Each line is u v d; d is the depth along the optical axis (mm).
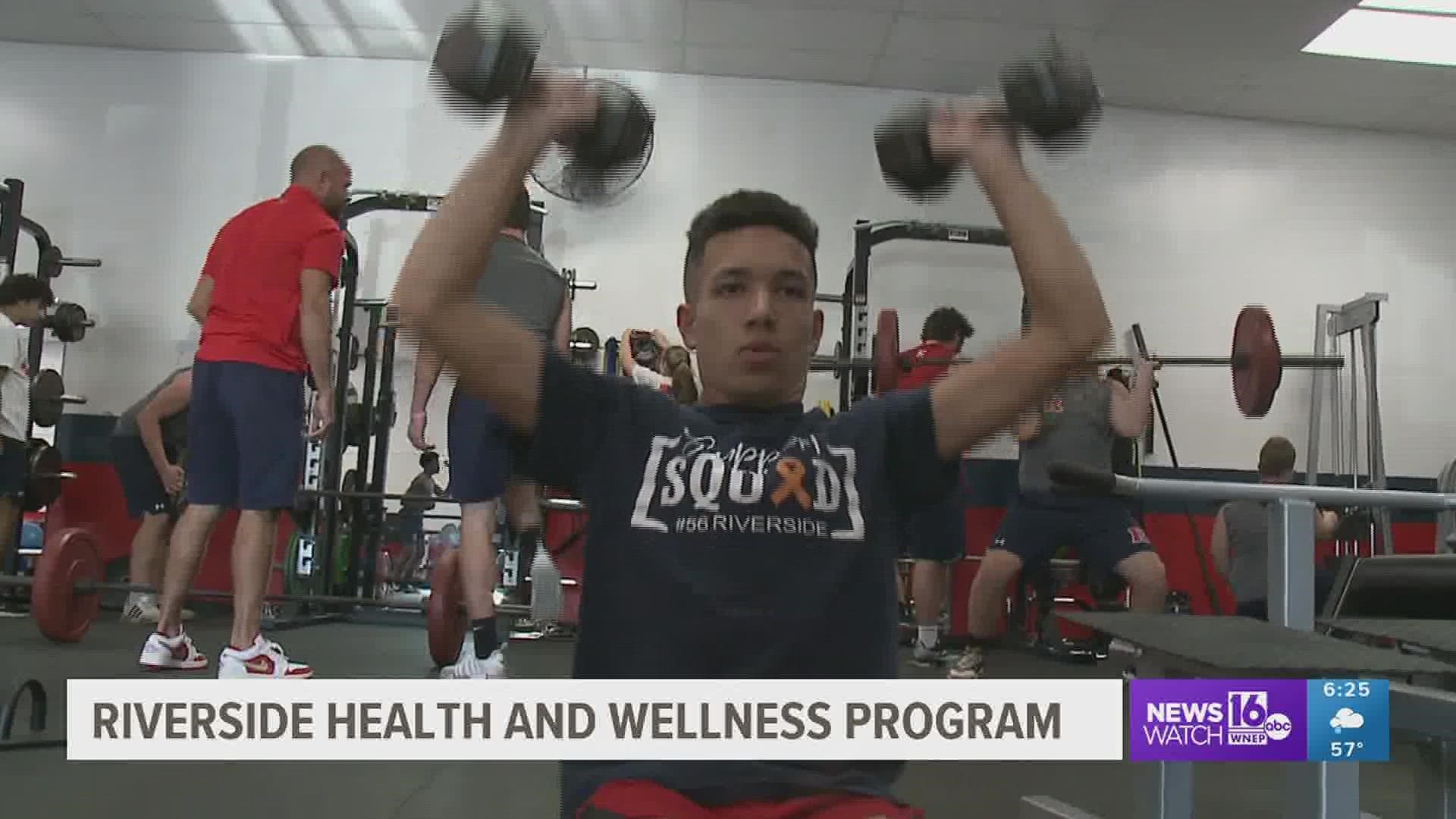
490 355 760
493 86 697
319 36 4922
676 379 3980
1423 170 5375
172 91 5090
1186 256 5285
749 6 4508
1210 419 5223
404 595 4367
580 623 776
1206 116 5355
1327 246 5359
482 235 722
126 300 4973
